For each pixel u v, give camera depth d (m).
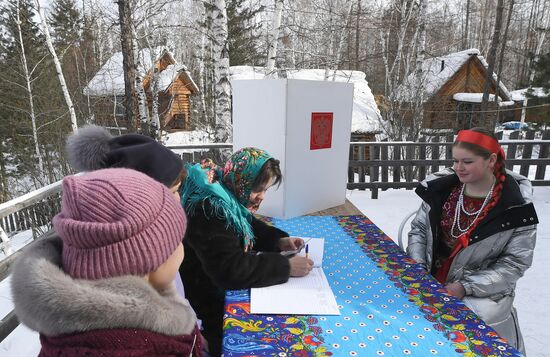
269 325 1.22
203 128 12.28
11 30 12.75
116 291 0.67
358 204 6.26
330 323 1.23
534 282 3.62
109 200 0.69
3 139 13.66
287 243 1.77
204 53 13.69
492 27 25.88
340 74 13.51
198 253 1.36
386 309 1.32
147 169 1.22
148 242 0.70
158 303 0.72
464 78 17.52
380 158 6.63
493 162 1.71
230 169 1.52
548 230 5.01
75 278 0.68
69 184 0.71
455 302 1.37
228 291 1.43
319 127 2.28
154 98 9.25
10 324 2.21
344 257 1.76
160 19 12.11
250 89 2.21
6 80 12.51
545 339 2.78
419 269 1.64
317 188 2.38
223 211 1.36
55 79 13.73
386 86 14.33
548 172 9.46
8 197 14.38
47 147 13.48
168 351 0.73
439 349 1.09
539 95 11.16
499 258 1.72
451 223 1.90
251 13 16.25
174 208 0.78
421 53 11.32
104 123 14.40
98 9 10.58
